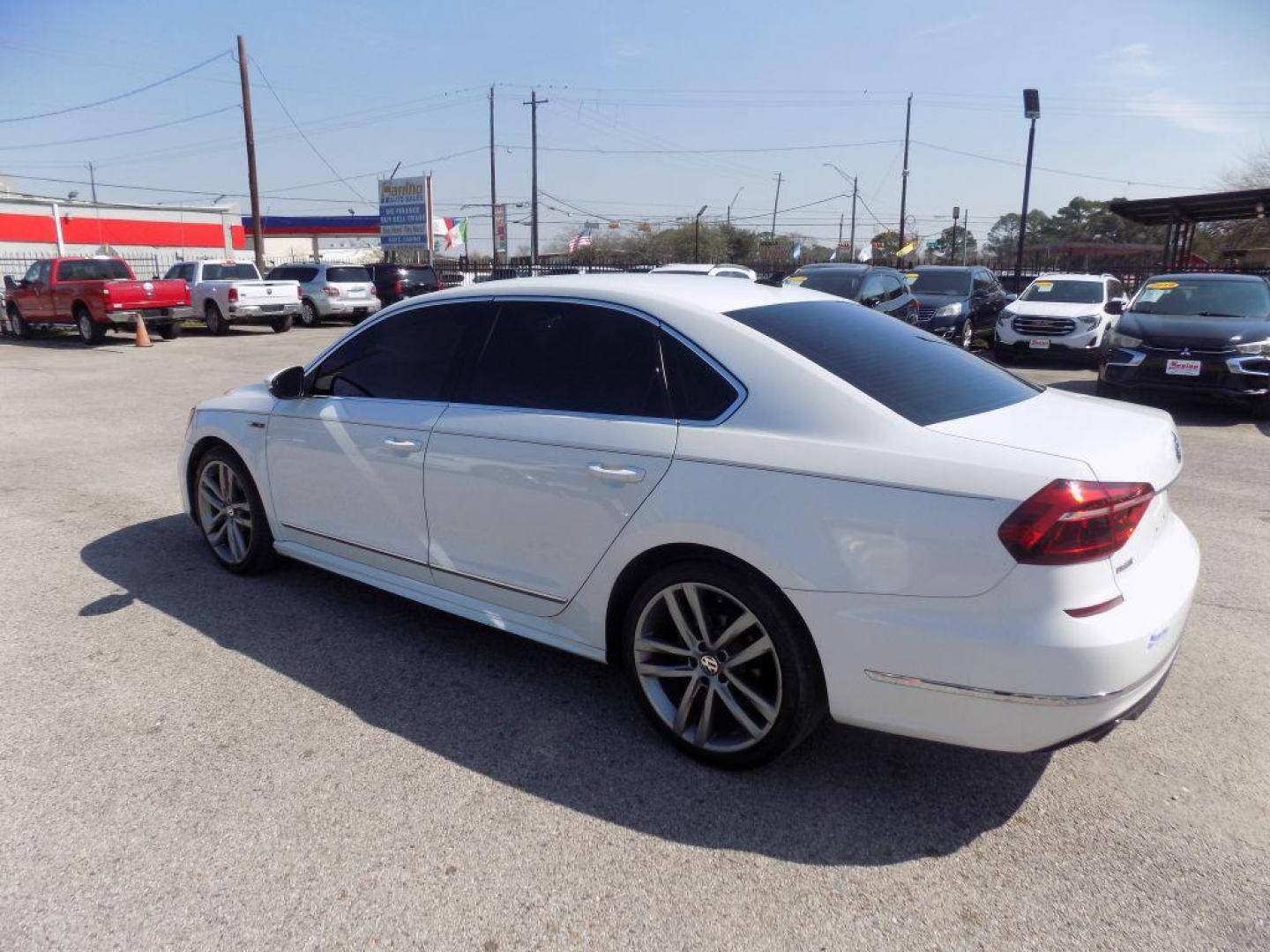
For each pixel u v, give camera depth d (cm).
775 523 275
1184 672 380
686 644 307
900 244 4309
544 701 355
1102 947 229
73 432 905
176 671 377
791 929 236
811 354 299
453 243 5738
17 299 2011
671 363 314
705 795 294
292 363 1527
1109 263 4144
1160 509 288
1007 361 1478
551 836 273
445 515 366
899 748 323
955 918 240
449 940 231
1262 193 1819
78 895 246
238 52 2819
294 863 259
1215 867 259
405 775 303
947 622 253
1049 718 246
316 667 381
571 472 321
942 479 255
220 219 4619
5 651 395
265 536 466
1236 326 969
